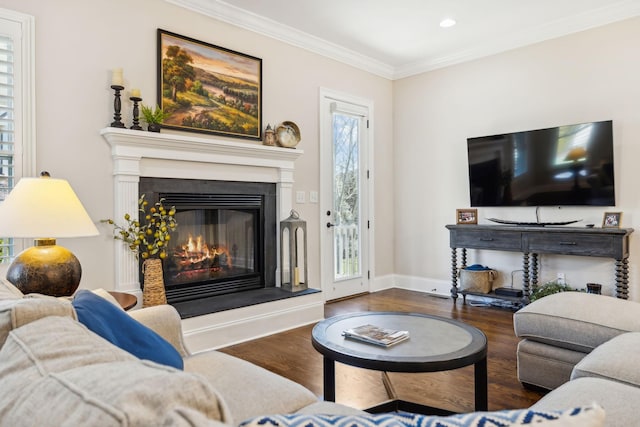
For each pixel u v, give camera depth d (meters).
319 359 2.89
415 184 5.16
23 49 2.61
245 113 3.78
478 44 4.47
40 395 0.63
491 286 4.26
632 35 3.61
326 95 4.52
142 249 3.09
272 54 4.02
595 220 3.81
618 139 3.69
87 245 2.87
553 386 2.21
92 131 2.90
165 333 1.76
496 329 3.47
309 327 3.66
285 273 4.03
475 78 4.61
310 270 4.37
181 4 3.35
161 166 3.19
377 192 5.15
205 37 3.52
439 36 4.26
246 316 3.32
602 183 3.70
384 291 5.11
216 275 3.74
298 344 3.20
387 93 5.29
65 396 0.60
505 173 4.26
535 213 4.17
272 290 3.85
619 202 3.69
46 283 1.95
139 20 3.13
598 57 3.79
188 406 0.57
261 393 1.31
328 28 4.07
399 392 2.35
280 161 3.95
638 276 3.57
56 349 0.78
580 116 3.90
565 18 3.87
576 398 1.25
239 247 3.91
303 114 4.29
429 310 4.14
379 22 3.93
